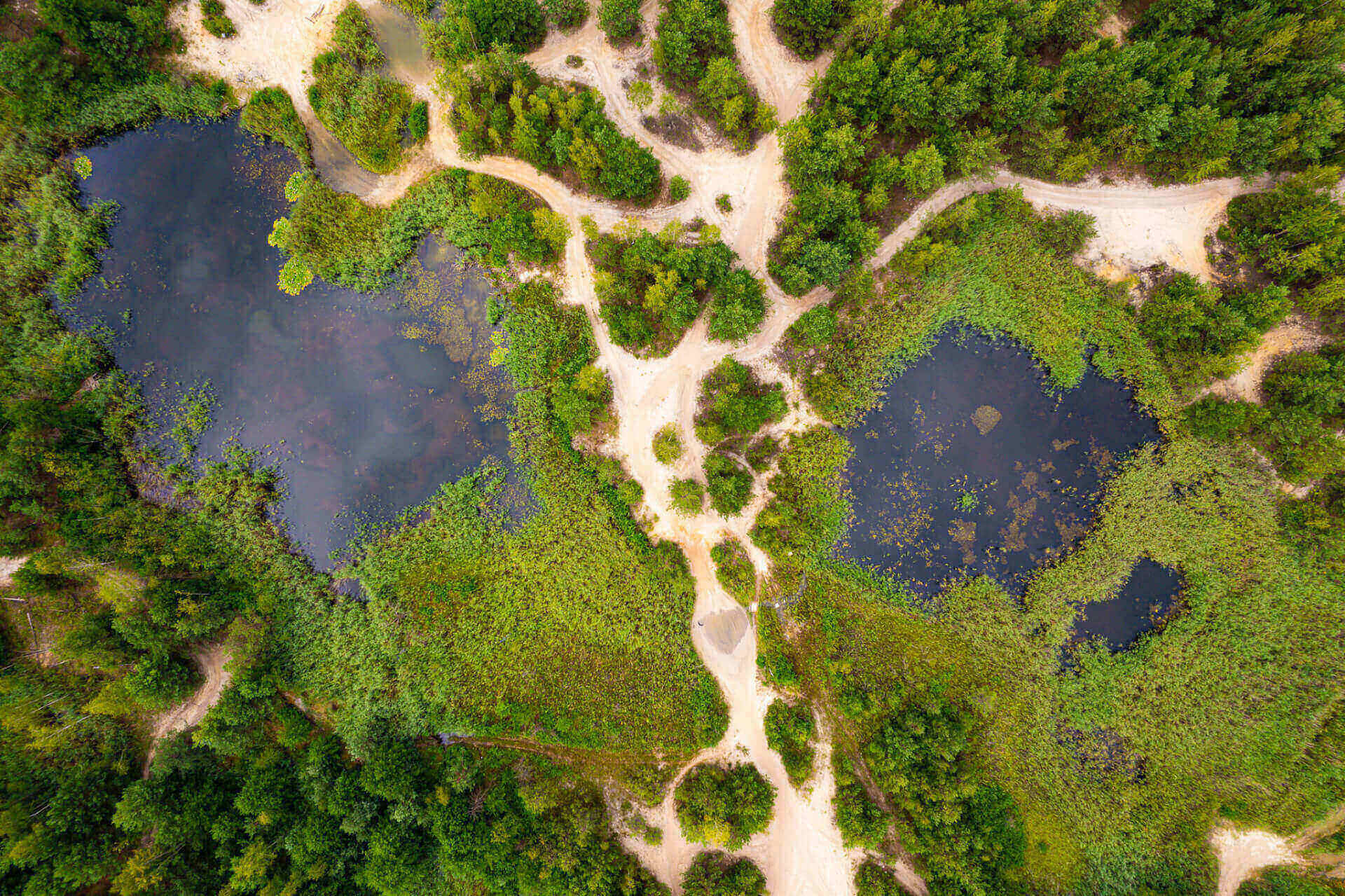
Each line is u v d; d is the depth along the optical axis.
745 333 38.62
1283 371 36.94
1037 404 39.53
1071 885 36.69
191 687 37.66
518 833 37.03
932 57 36.59
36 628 37.12
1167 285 38.78
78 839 34.75
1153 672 37.72
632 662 39.44
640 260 37.81
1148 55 34.88
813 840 38.47
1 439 35.94
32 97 37.22
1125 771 37.53
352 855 36.00
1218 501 37.81
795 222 38.88
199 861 35.72
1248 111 36.38
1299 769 36.16
